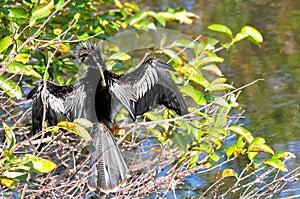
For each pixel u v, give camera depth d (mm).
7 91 9086
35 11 9156
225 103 9562
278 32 21953
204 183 11867
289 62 18938
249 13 24062
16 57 8781
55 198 9109
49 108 8336
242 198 9930
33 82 11430
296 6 24594
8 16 9656
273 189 10688
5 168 7586
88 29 11297
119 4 12742
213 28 10125
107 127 7988
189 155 9648
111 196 10445
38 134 8016
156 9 24688
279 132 14453
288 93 16625
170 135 9133
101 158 7797
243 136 9617
